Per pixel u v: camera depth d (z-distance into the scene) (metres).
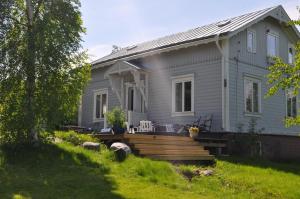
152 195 8.84
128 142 12.89
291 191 11.12
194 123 18.08
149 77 20.80
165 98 19.91
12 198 7.68
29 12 11.92
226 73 17.75
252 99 19.22
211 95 18.06
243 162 14.84
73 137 13.82
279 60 11.23
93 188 8.83
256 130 18.95
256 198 10.28
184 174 11.39
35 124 11.59
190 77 18.94
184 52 19.34
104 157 11.74
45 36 11.56
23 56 11.45
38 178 9.23
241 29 18.06
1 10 11.55
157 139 13.62
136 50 23.61
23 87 11.70
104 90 23.77
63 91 12.02
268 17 20.89
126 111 20.14
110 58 23.98
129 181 9.80
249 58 19.30
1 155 10.70
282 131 20.88
